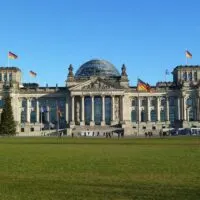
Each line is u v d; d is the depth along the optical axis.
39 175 41.56
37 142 121.56
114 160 57.22
